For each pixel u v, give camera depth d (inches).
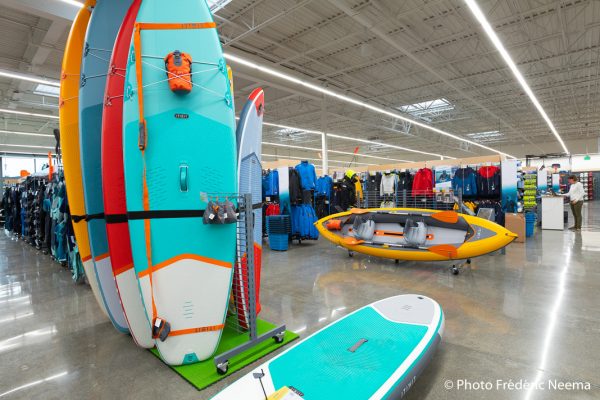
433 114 544.7
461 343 85.5
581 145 838.5
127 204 72.5
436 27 265.6
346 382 56.0
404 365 60.7
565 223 338.3
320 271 165.6
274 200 277.0
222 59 80.0
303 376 58.1
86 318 110.1
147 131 72.6
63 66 88.1
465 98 458.0
